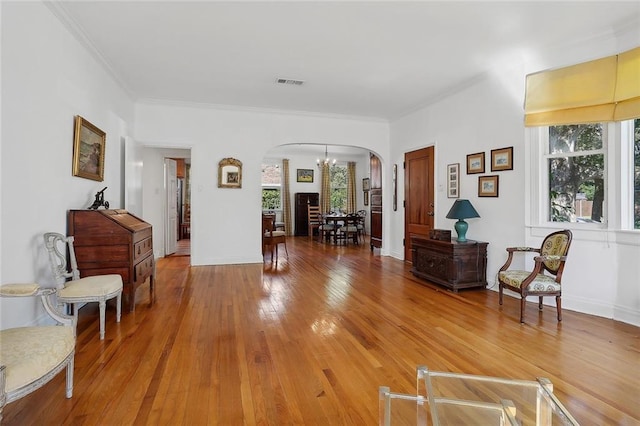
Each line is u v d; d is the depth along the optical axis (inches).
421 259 180.7
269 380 78.1
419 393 63.0
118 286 108.5
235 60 147.5
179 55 142.1
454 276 155.7
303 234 423.8
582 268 126.5
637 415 65.6
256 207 227.8
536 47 132.9
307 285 167.2
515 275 125.0
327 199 432.5
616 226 118.2
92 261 119.6
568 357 90.0
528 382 61.7
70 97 117.8
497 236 156.5
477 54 139.9
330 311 127.6
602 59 119.0
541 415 59.9
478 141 167.3
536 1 102.4
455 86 178.2
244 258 226.2
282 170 427.5
